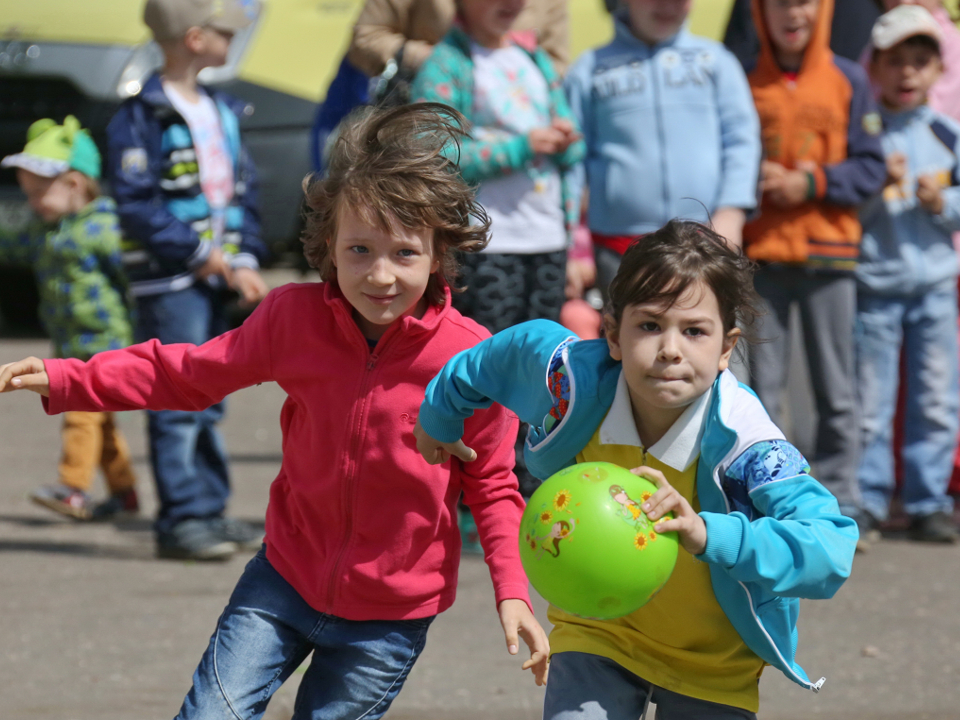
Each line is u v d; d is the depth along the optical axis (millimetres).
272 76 28172
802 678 8156
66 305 19656
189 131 16609
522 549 7656
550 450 8344
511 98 15961
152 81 16703
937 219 18234
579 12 27812
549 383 8164
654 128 16516
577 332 17500
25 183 19547
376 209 8188
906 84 18125
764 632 7863
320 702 8711
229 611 8695
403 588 8594
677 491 7719
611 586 7367
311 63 28453
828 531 7336
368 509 8602
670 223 7961
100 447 19266
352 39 17578
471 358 8391
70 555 16969
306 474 8727
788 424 22906
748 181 16641
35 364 8766
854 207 17328
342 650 8656
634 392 7926
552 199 16250
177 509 16734
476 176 15672
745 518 7285
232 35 17219
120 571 16156
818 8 17266
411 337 8570
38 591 15164
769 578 7219
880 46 18219
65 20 28875
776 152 17203
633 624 8391
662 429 8055
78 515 19047
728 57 16906
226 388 8852
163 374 8875
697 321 7547
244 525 17359
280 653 8578
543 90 16328
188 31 16734
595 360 8125
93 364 8844
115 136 16469
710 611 8180
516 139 15641
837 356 17422
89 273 19516
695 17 27328
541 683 8398
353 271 8320
